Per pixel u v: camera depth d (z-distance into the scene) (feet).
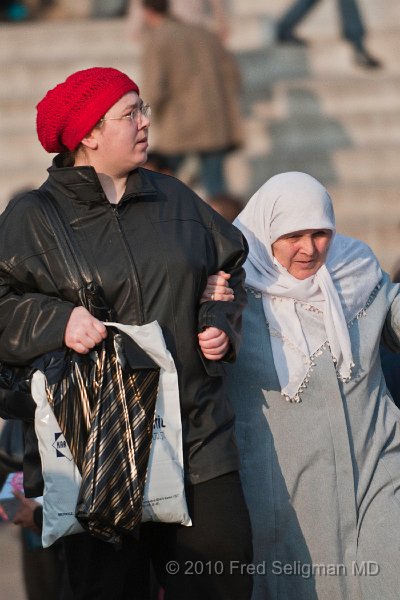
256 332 44.93
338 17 128.06
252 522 44.06
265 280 45.29
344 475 44.16
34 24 129.29
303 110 118.52
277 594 44.27
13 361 39.37
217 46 96.37
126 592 42.24
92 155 40.01
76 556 40.78
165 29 95.40
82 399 38.58
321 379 44.42
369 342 45.57
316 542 44.01
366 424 44.98
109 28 126.41
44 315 38.75
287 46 125.49
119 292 39.29
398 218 104.99
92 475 38.01
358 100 120.37
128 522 38.29
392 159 114.62
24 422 41.06
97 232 39.52
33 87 120.57
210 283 40.75
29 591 49.44
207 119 95.40
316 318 45.16
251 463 44.21
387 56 128.98
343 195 108.27
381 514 44.14
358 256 46.83
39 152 114.42
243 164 111.45
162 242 39.78
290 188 44.37
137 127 39.83
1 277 39.83
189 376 40.04
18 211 39.93
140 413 38.86
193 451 40.11
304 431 44.27
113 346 38.88
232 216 74.64
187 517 39.45
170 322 39.65
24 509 46.09
